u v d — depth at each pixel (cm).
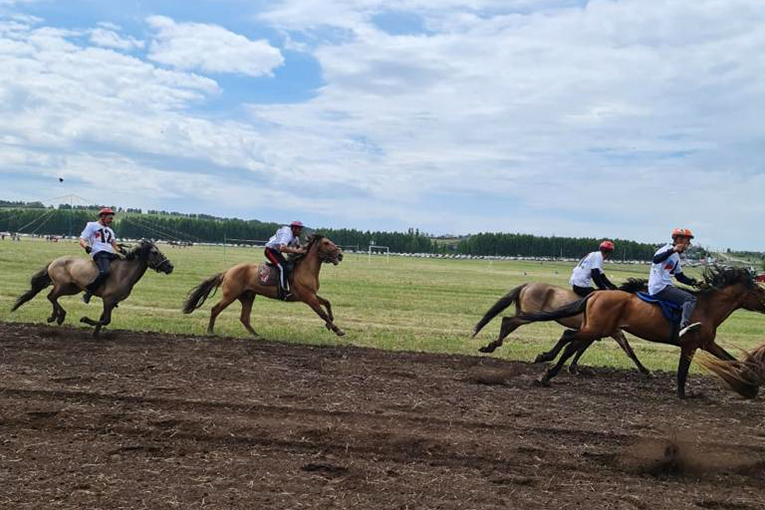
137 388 925
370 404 905
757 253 7100
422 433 793
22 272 3092
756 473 727
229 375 1031
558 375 1197
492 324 2070
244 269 1450
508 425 841
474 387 1048
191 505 564
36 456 660
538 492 637
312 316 1978
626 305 1062
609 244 1247
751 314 3328
